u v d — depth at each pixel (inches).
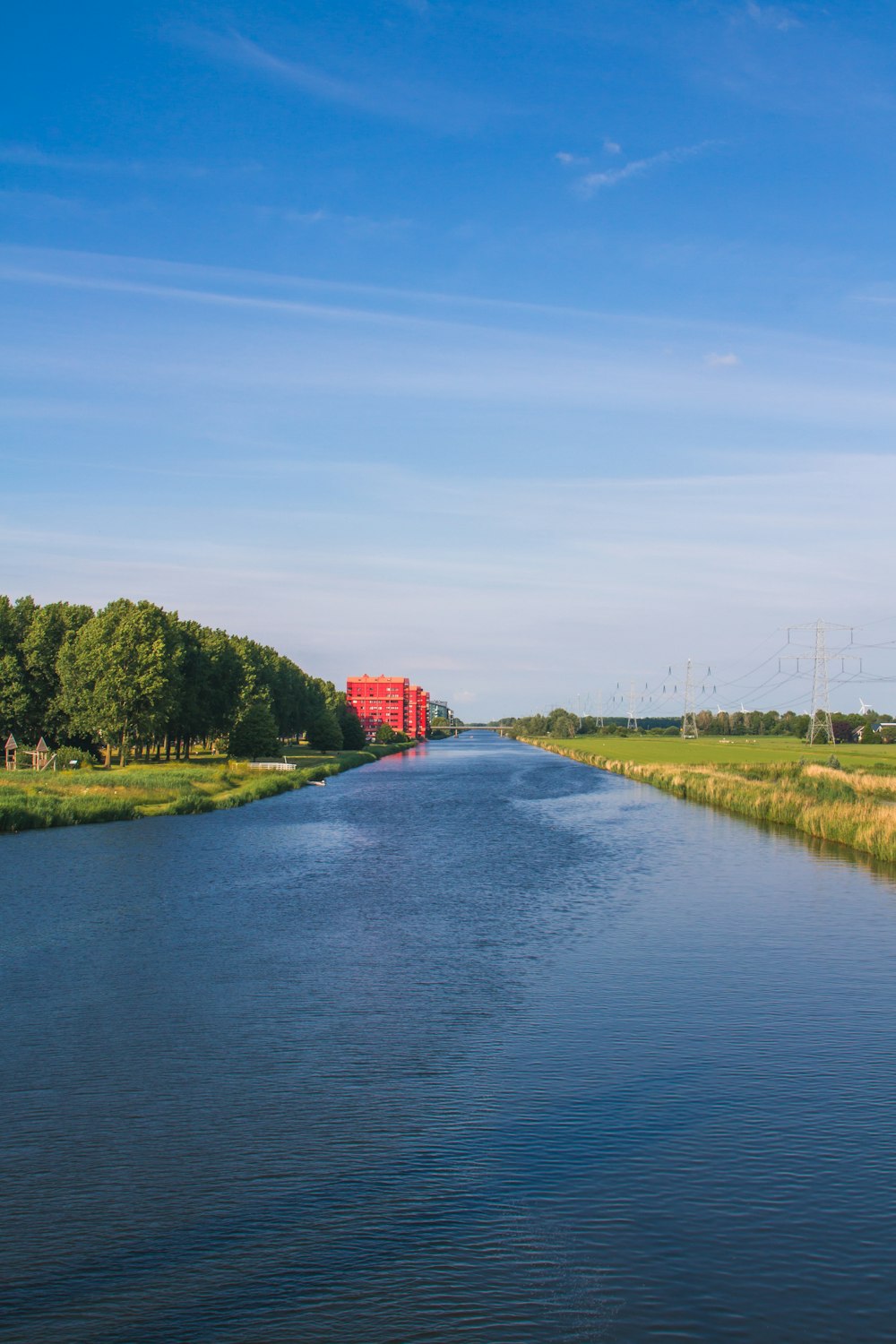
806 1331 443.2
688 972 1025.5
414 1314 455.8
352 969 1040.8
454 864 1763.0
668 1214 542.9
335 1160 607.5
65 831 2231.8
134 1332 446.0
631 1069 757.3
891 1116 669.9
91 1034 837.2
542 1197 561.0
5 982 988.6
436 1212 546.0
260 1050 798.5
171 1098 704.4
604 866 1733.5
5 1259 503.8
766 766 4217.5
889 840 1813.5
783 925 1250.0
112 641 3545.8
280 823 2436.0
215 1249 510.9
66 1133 647.1
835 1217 539.8
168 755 4564.5
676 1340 437.1
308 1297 469.4
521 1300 465.1
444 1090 717.9
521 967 1047.6
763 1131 647.8
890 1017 877.8
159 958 1084.5
